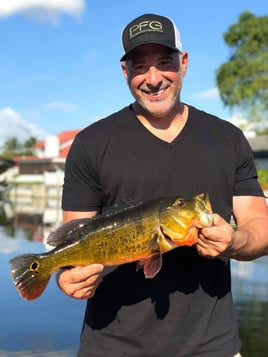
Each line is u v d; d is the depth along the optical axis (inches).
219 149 32.4
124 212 29.4
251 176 33.7
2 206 379.9
